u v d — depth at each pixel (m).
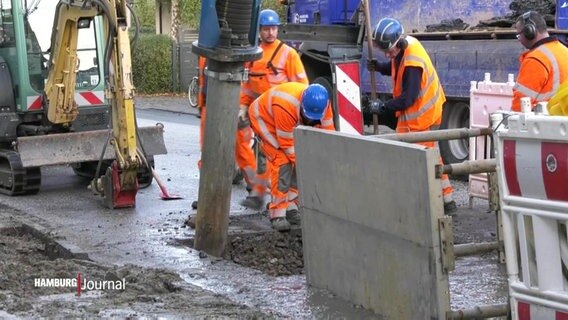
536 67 9.10
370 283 7.28
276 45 11.74
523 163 5.47
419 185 6.45
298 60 11.78
